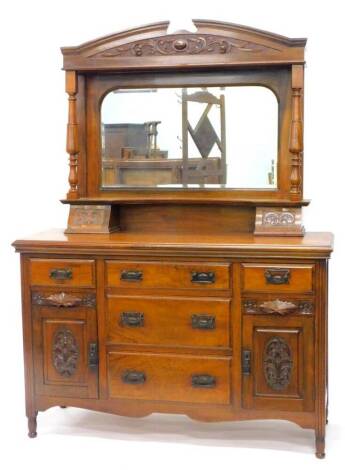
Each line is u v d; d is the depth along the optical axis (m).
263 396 3.39
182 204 3.82
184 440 3.56
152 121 3.85
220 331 3.40
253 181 3.77
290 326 3.34
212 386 3.42
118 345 3.50
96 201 3.78
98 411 3.59
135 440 3.56
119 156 3.89
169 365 3.46
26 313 3.59
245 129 3.76
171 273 3.42
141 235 3.71
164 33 3.70
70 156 3.81
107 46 3.75
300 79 3.59
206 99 3.79
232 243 3.37
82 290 3.52
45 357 3.59
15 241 3.56
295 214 3.63
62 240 3.54
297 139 3.58
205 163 3.81
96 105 3.88
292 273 3.31
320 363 3.32
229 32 3.64
